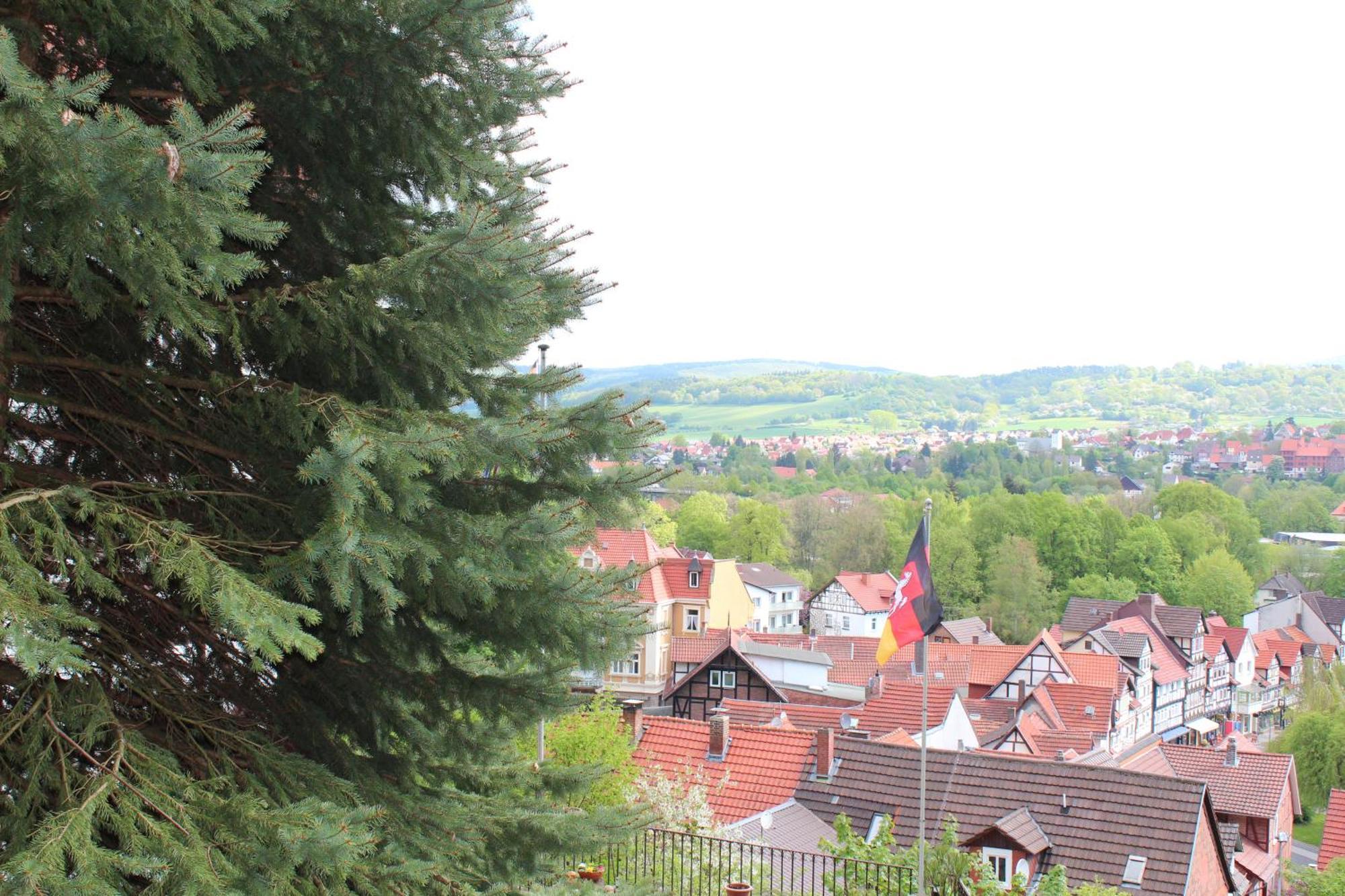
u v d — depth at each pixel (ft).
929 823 73.77
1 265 15.03
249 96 21.65
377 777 22.86
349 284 19.92
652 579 189.06
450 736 24.59
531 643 22.67
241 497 20.56
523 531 20.26
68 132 13.93
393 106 21.94
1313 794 180.65
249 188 15.47
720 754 81.76
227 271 15.78
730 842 48.06
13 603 14.42
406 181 23.97
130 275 15.55
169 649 22.03
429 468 18.42
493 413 22.88
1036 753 145.38
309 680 23.72
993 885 42.86
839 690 156.25
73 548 16.28
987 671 201.87
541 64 23.32
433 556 18.70
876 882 43.75
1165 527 384.47
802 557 370.32
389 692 24.20
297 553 17.84
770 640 196.54
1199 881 70.18
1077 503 445.78
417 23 21.02
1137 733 235.61
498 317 20.12
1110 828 70.28
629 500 22.36
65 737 16.93
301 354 21.08
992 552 345.31
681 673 186.39
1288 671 327.47
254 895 15.94
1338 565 408.67
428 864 19.01
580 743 59.31
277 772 20.01
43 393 21.29
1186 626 285.64
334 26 21.33
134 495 19.22
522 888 22.86
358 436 17.93
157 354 21.89
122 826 15.87
